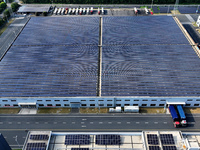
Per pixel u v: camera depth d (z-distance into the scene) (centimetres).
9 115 10450
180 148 7150
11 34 17150
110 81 11094
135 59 12575
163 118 10156
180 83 10931
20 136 9475
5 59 12781
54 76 11462
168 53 13038
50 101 10481
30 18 17412
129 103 10538
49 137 7462
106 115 10375
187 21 18412
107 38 14562
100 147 7288
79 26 16075
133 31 15300
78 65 12162
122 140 7494
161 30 15325
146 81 11075
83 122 10050
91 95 10400
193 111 10412
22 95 10475
